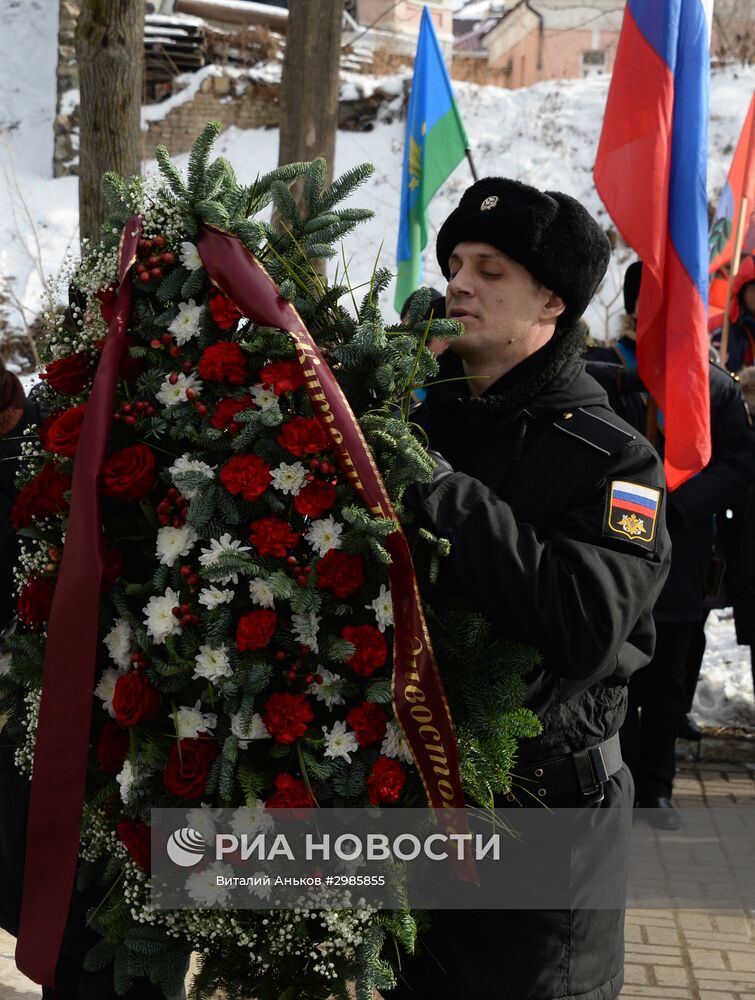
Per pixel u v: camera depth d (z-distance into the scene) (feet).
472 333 6.63
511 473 6.64
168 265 6.30
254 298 6.00
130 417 6.09
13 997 9.58
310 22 23.48
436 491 6.08
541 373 6.69
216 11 54.29
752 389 15.30
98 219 18.08
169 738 5.93
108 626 6.08
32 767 6.27
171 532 5.90
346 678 5.99
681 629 14.10
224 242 6.14
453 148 20.38
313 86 23.85
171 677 5.88
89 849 6.41
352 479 5.76
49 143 50.62
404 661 5.74
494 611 5.99
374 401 6.33
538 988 6.44
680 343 13.50
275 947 5.92
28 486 6.44
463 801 5.80
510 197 6.53
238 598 5.90
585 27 77.97
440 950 6.54
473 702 6.06
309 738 5.81
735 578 15.24
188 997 6.19
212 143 6.31
